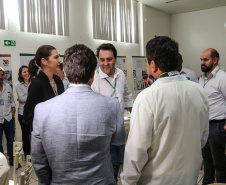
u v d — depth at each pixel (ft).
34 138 2.95
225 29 21.65
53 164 2.92
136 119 3.22
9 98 10.94
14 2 12.30
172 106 3.18
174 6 21.63
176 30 24.79
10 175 9.59
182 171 3.29
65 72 3.14
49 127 2.86
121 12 18.88
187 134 3.29
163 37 3.37
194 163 3.41
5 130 10.88
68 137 2.83
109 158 3.17
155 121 3.17
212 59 7.20
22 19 12.54
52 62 5.59
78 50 3.07
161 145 3.25
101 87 6.71
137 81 19.36
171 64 3.31
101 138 2.90
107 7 17.60
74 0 15.35
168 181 3.29
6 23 11.94
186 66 24.39
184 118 3.25
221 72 7.16
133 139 3.22
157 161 3.31
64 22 14.71
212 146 7.16
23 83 11.76
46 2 13.64
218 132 7.01
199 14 23.06
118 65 18.49
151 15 22.03
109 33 17.85
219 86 7.02
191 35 23.81
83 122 2.86
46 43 13.87
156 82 3.34
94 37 16.70
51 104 2.96
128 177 3.34
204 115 3.56
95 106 2.95
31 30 13.01
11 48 12.25
